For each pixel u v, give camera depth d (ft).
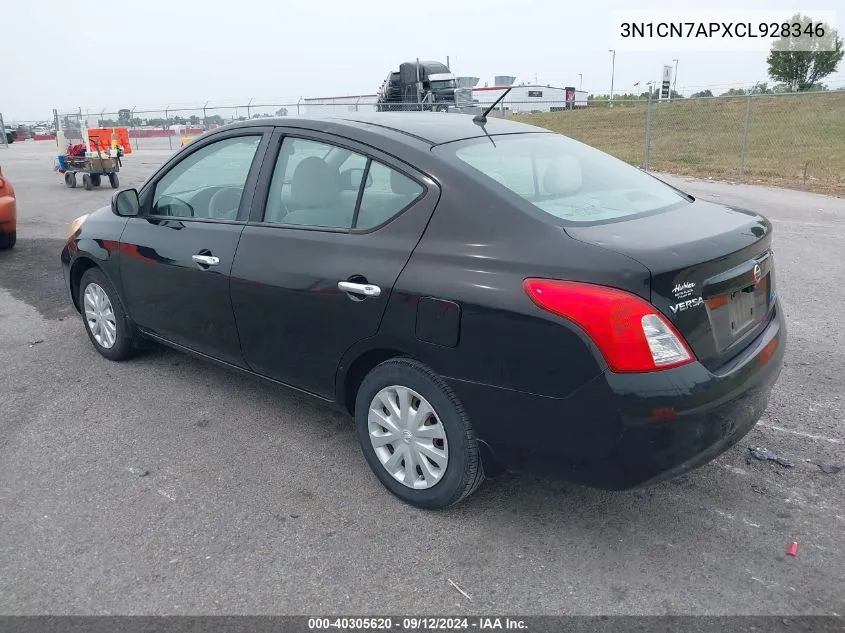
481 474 10.12
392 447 10.95
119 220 15.29
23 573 9.34
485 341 9.16
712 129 79.92
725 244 9.34
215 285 12.69
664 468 8.59
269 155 12.32
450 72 80.59
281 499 11.03
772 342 10.21
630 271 8.34
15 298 22.02
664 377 8.38
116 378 15.70
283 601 8.83
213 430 13.30
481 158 10.65
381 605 8.75
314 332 11.23
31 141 165.89
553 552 9.70
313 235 11.25
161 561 9.57
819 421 13.21
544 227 9.16
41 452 12.51
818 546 9.72
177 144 109.91
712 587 8.96
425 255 9.81
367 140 10.99
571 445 8.84
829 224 32.91
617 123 88.53
